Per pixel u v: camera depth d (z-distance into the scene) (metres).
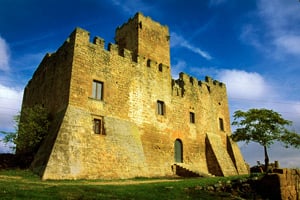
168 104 31.27
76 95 23.19
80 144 21.42
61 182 17.73
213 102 38.28
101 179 20.92
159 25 35.12
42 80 30.31
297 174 21.02
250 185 19.69
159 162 27.78
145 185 17.30
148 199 14.15
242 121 27.98
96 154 21.98
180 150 31.16
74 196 13.02
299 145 26.02
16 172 19.83
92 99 24.23
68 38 26.06
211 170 33.25
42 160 20.28
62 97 23.78
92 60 25.25
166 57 34.50
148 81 29.88
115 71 26.89
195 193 16.83
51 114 25.02
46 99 27.38
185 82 34.75
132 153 24.59
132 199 13.68
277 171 20.25
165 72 32.28
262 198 18.89
